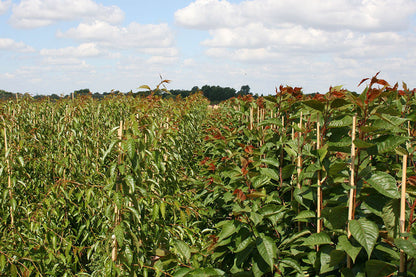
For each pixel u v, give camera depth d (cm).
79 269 360
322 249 222
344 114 241
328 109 244
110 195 256
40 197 372
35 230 321
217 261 304
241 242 253
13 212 318
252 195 248
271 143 344
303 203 256
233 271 270
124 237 259
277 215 276
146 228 301
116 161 267
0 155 326
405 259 179
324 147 238
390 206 195
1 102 574
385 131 208
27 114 538
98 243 284
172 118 478
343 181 229
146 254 299
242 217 261
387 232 198
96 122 577
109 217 273
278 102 370
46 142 494
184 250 283
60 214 365
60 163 399
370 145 193
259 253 253
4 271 275
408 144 284
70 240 317
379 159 336
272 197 282
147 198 287
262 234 246
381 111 210
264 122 325
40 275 281
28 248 296
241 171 291
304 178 252
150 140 286
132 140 243
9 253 273
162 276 297
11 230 312
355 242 198
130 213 268
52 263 313
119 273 251
